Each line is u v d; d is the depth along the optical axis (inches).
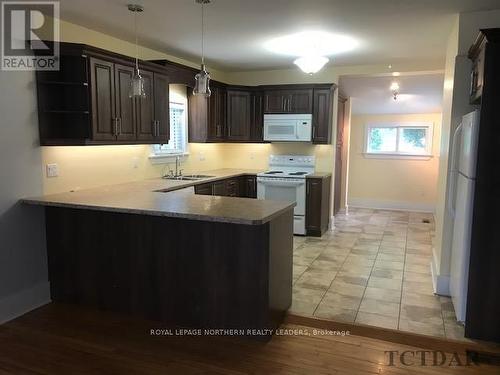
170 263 116.2
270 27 144.9
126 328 115.3
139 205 113.3
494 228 103.9
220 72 243.1
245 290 108.3
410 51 179.8
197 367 96.0
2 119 115.2
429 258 181.9
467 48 127.5
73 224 126.9
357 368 95.8
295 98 227.5
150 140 160.4
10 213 119.3
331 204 242.7
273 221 107.7
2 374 92.9
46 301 131.9
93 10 126.6
